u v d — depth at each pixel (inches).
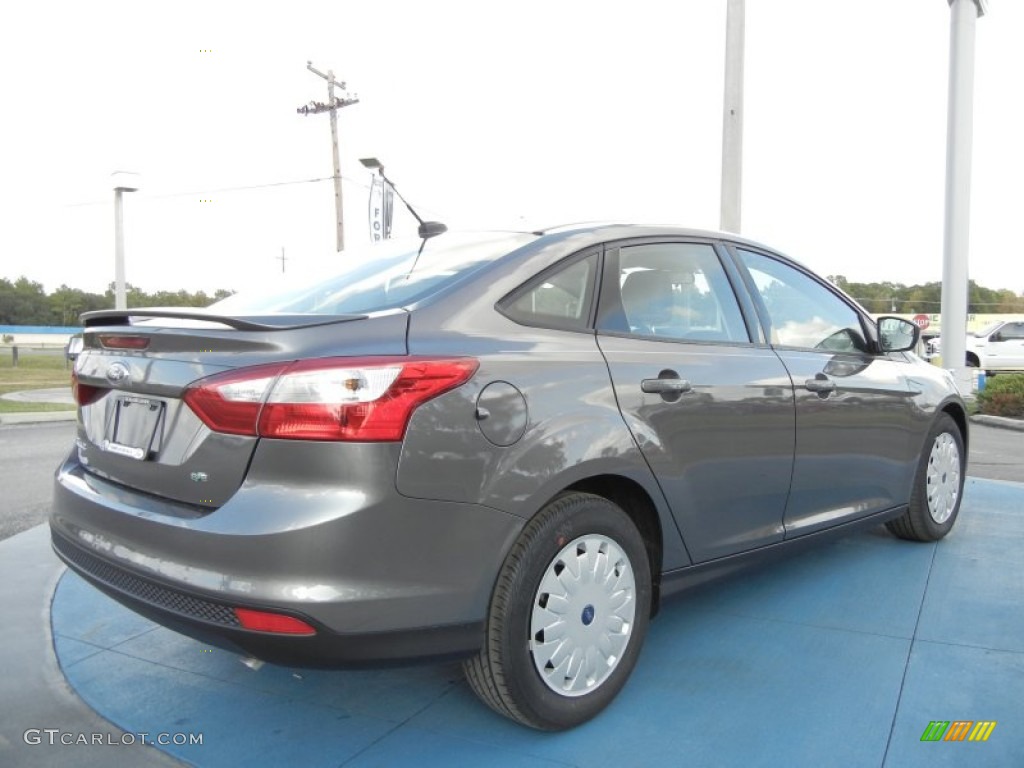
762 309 142.1
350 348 90.4
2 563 178.7
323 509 85.0
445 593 91.7
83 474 112.5
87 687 120.7
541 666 101.3
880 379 160.9
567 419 102.2
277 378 87.1
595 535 107.0
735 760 99.2
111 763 101.0
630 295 120.9
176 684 121.6
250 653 88.7
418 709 113.3
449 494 91.2
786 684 118.2
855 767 97.4
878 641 132.5
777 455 133.9
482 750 102.4
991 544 186.1
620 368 111.0
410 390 88.7
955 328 536.4
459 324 99.7
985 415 484.7
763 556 136.4
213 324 96.4
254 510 86.2
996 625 138.8
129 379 101.3
